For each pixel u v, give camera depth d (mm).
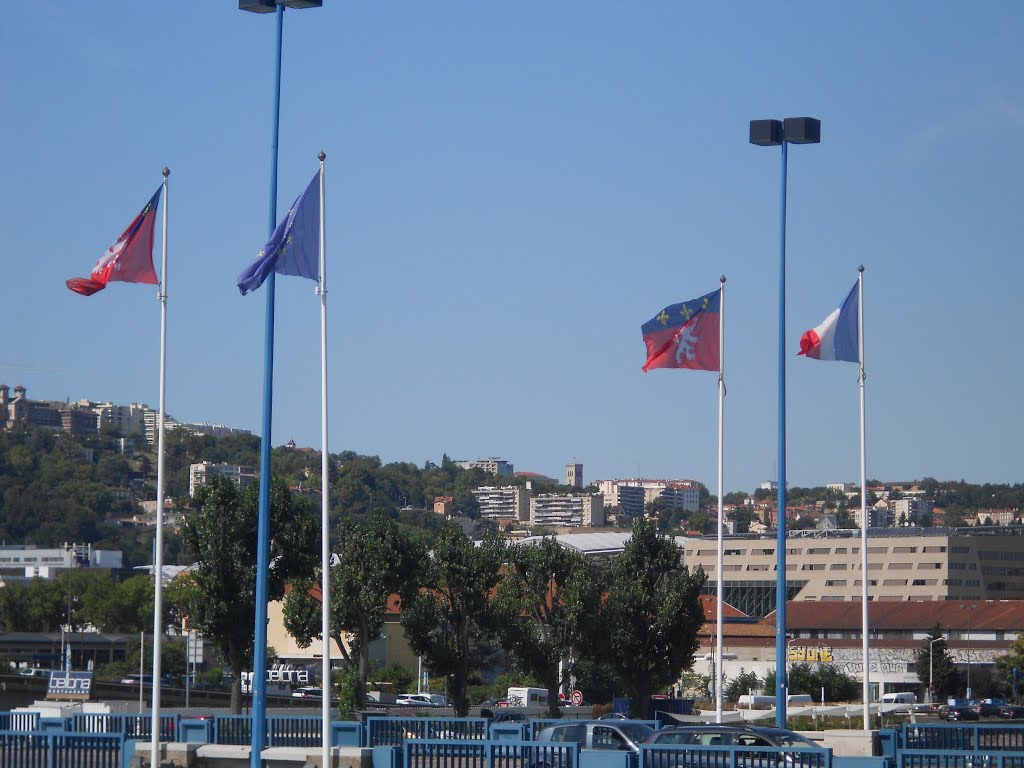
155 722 54125
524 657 99938
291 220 51281
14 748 57969
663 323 67562
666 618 98500
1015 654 176875
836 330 70062
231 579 98312
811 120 69250
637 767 51375
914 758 50125
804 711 132250
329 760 49688
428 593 104188
